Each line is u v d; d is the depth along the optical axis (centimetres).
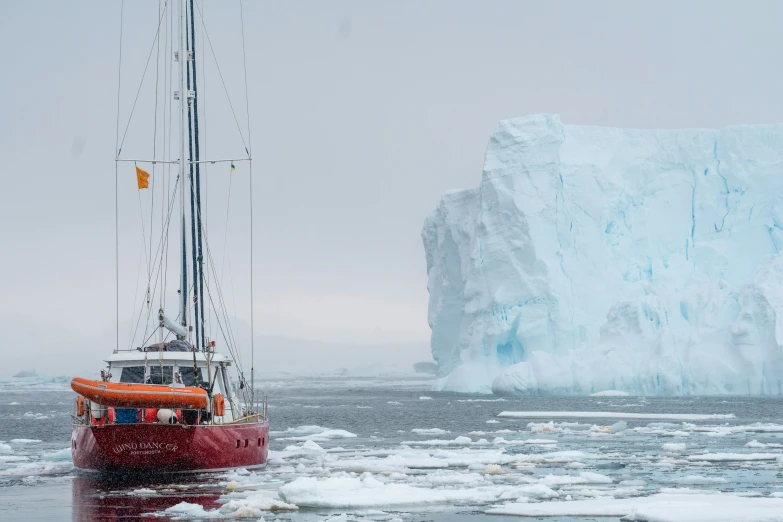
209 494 2197
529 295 8181
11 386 16738
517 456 3055
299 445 3772
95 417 2439
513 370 7919
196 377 2405
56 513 1973
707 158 8900
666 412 6044
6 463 3064
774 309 7369
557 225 8406
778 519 1772
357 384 18462
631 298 8281
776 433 4184
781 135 8744
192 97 3045
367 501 2058
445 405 7225
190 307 2872
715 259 8588
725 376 7394
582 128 8981
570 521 1864
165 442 2344
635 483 2394
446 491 2161
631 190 8894
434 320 9412
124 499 2144
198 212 3059
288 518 1905
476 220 8800
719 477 2544
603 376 7738
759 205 8606
